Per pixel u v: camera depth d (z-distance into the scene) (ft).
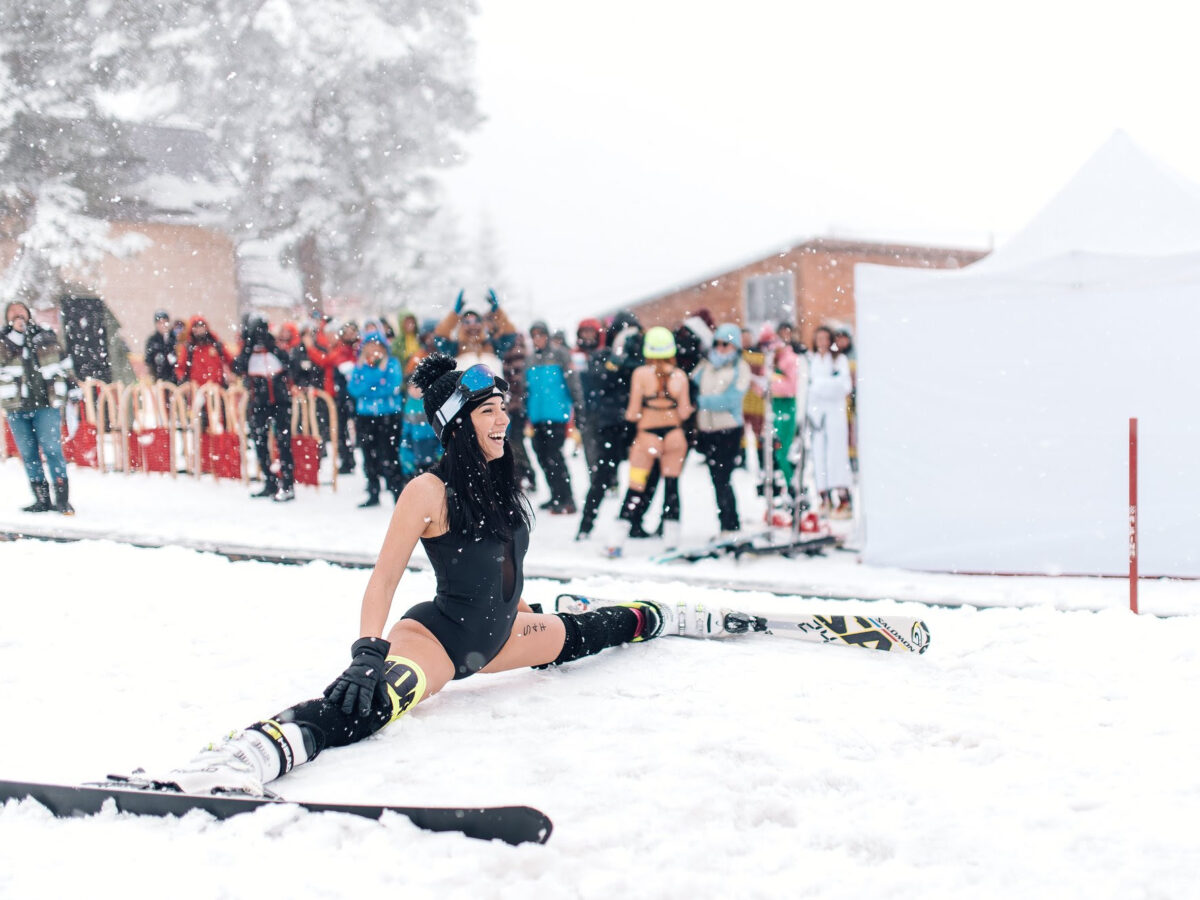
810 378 31.12
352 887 7.50
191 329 40.27
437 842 8.18
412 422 30.53
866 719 11.16
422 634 11.55
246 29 67.92
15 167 61.87
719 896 7.37
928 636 13.79
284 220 70.13
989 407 22.35
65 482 29.96
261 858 7.93
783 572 22.90
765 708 11.66
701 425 26.86
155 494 36.06
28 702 12.21
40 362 29.12
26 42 61.87
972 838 8.18
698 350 29.94
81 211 63.46
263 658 14.15
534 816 8.06
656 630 14.48
